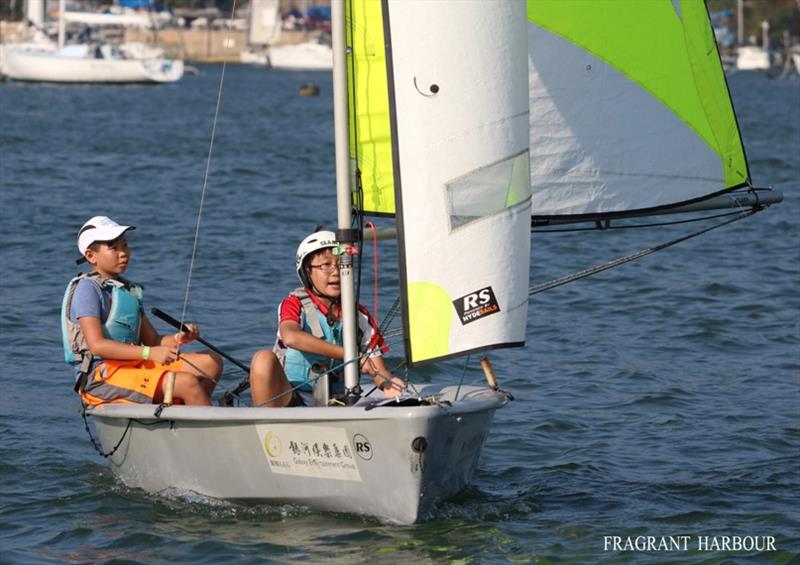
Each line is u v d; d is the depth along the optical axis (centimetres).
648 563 2275
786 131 14088
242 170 9606
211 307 4669
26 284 5075
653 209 2819
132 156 10506
